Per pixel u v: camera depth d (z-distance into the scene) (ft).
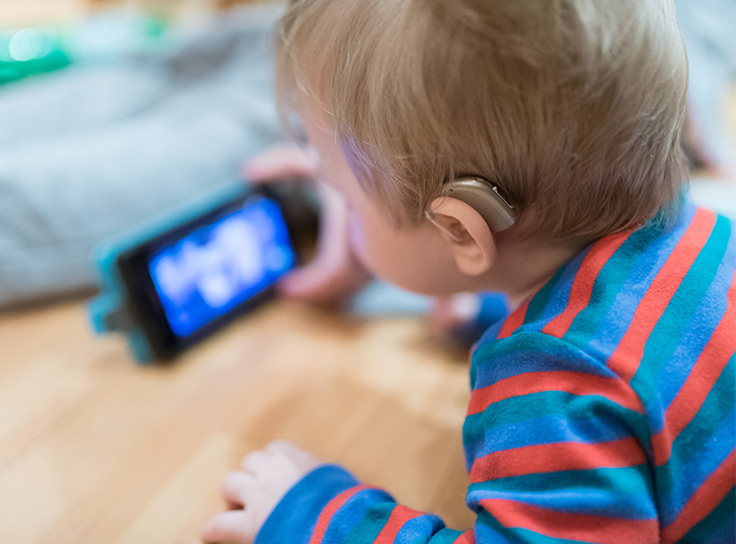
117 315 1.87
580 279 1.20
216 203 2.09
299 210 2.45
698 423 1.16
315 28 1.22
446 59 1.02
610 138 1.08
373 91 1.11
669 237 1.26
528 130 1.06
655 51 1.06
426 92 1.06
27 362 1.96
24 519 1.48
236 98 2.48
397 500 1.55
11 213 2.06
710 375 1.16
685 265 1.22
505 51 0.99
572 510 1.09
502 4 0.98
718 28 2.74
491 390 1.23
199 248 2.01
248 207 2.17
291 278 2.27
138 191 2.20
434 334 2.12
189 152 2.29
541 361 1.17
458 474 1.62
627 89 1.04
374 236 1.41
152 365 1.96
